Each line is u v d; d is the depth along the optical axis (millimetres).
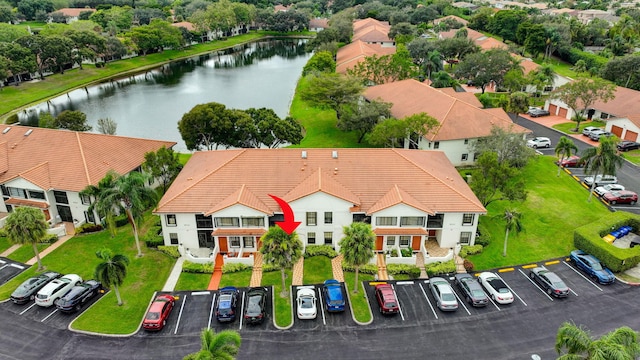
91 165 57125
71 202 55312
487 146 62562
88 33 145000
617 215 52781
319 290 43812
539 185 64625
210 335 29062
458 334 38094
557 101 94938
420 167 52469
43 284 43781
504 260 48250
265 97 118562
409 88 88125
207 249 50531
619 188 61469
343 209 48625
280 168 52094
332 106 87125
